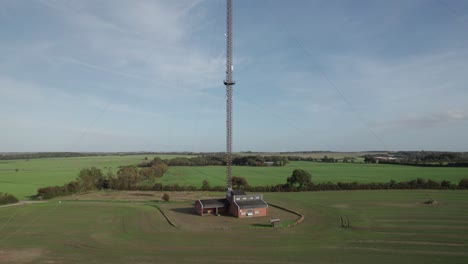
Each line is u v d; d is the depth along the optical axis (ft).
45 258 141.38
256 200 236.02
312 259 135.03
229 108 250.98
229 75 247.91
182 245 157.89
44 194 328.70
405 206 255.29
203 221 213.25
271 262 131.95
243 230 187.62
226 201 244.22
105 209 263.29
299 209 253.03
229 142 250.78
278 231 184.55
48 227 200.44
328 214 231.09
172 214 237.66
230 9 247.91
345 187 359.46
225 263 131.54
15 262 136.87
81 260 138.21
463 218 208.95
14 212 252.21
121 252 148.36
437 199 285.84
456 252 142.10
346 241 161.27
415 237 166.50
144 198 325.62
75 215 238.68
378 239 163.84
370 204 268.00
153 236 176.35
